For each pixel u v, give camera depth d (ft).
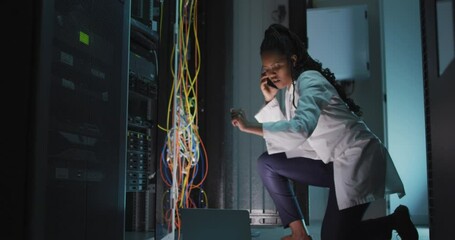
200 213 5.64
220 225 5.59
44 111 3.54
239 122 5.67
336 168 6.09
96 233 4.41
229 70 10.77
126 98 5.24
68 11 3.93
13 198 3.43
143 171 7.10
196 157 9.29
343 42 14.02
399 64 14.38
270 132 5.47
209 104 10.71
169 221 7.82
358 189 5.90
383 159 6.07
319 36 14.11
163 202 7.71
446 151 3.01
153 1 8.07
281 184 6.96
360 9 14.03
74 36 4.03
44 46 3.54
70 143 3.94
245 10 11.10
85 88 4.23
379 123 14.16
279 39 6.24
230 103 10.71
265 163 7.04
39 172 3.46
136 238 7.51
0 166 3.47
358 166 5.95
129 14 5.41
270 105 7.27
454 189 2.83
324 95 5.75
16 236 3.41
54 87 3.69
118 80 5.01
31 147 3.43
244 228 5.52
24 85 3.49
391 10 14.56
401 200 13.88
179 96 8.72
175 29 8.28
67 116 3.90
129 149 6.62
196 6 10.46
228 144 10.58
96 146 4.44
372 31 14.49
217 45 10.84
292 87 6.46
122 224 5.06
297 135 5.37
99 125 4.50
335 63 14.01
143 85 7.02
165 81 8.07
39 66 3.49
